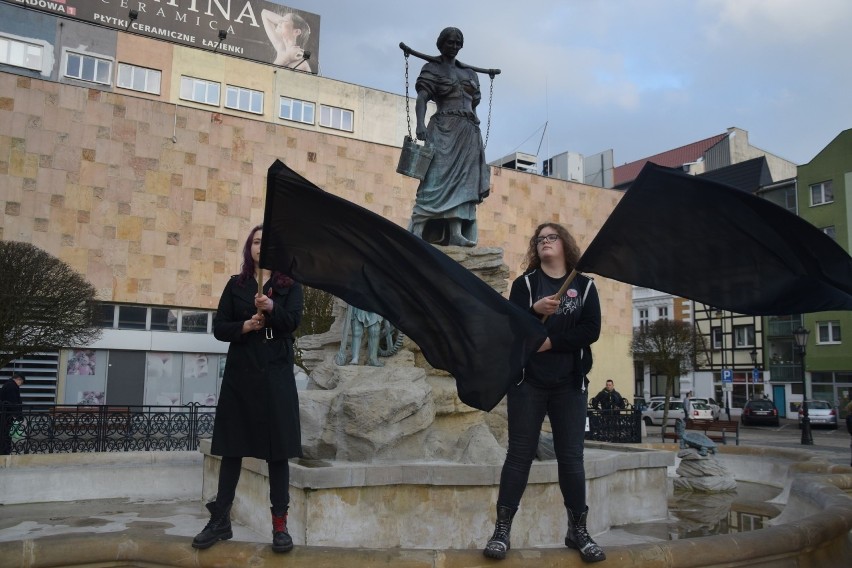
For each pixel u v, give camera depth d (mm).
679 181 3600
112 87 32906
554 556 3719
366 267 3711
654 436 26469
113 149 26344
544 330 3549
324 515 5266
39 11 31562
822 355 43812
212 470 7520
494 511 5656
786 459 10508
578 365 3801
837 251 3576
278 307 3807
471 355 3566
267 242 3676
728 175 51000
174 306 26953
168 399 26969
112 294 25984
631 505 7152
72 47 32156
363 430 6121
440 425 6902
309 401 6398
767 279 3609
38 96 25391
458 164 8188
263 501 5918
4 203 24672
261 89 36375
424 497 5566
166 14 37656
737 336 49031
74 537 4008
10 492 7676
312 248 3713
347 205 3615
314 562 3715
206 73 35062
